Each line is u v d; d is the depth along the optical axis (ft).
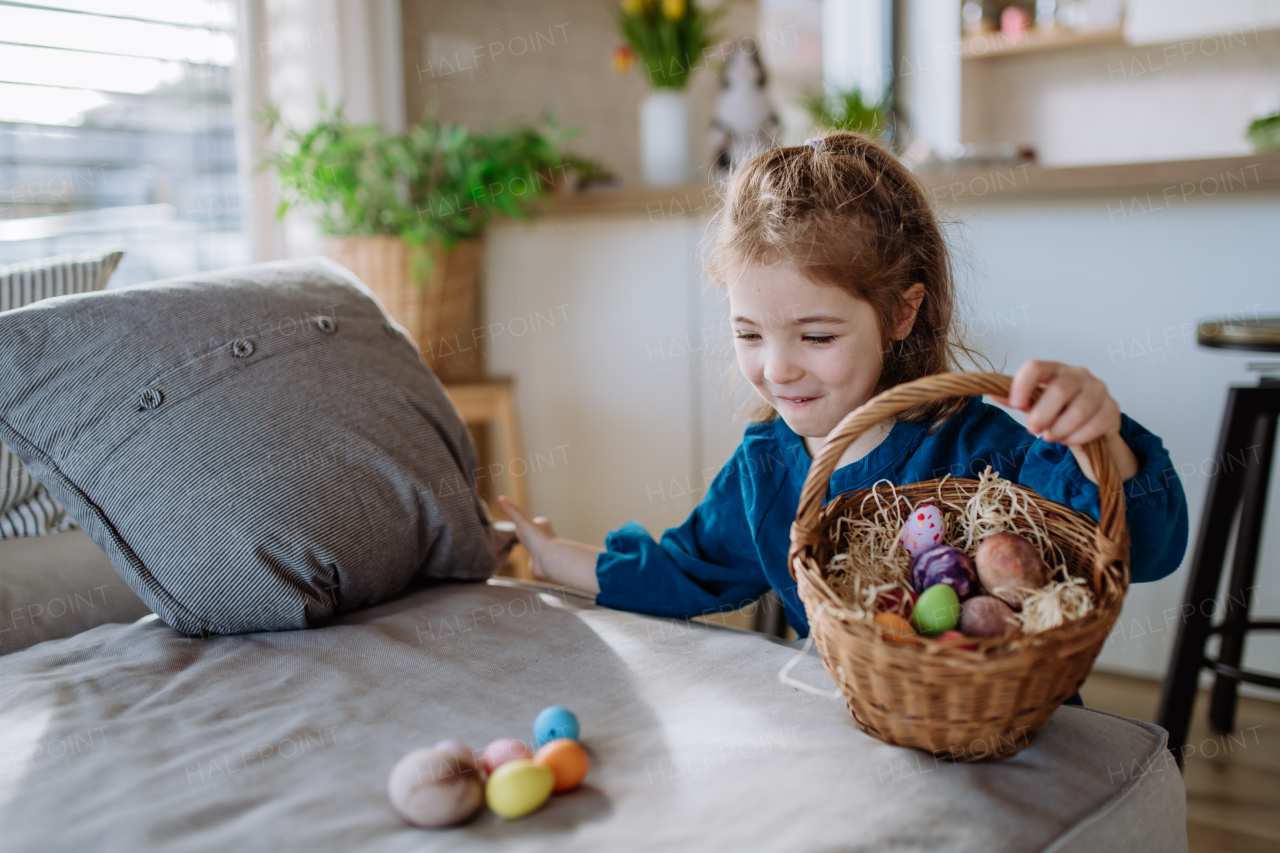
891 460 2.79
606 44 9.30
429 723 2.34
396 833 1.90
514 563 6.62
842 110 7.60
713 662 2.68
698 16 7.43
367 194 6.08
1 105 5.20
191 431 3.02
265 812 1.95
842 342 2.52
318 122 6.22
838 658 2.06
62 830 1.92
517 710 2.40
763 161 2.74
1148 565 2.40
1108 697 5.51
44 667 2.77
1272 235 4.95
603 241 6.84
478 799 1.94
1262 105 9.18
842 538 2.46
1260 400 4.09
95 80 5.59
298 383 3.24
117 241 5.77
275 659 2.76
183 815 1.94
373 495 3.20
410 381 3.58
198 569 2.94
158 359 3.11
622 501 7.13
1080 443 2.03
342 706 2.43
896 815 1.88
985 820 1.88
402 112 7.13
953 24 9.92
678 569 3.15
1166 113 9.77
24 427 3.01
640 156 9.80
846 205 2.52
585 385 7.13
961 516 2.41
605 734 2.27
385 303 6.18
